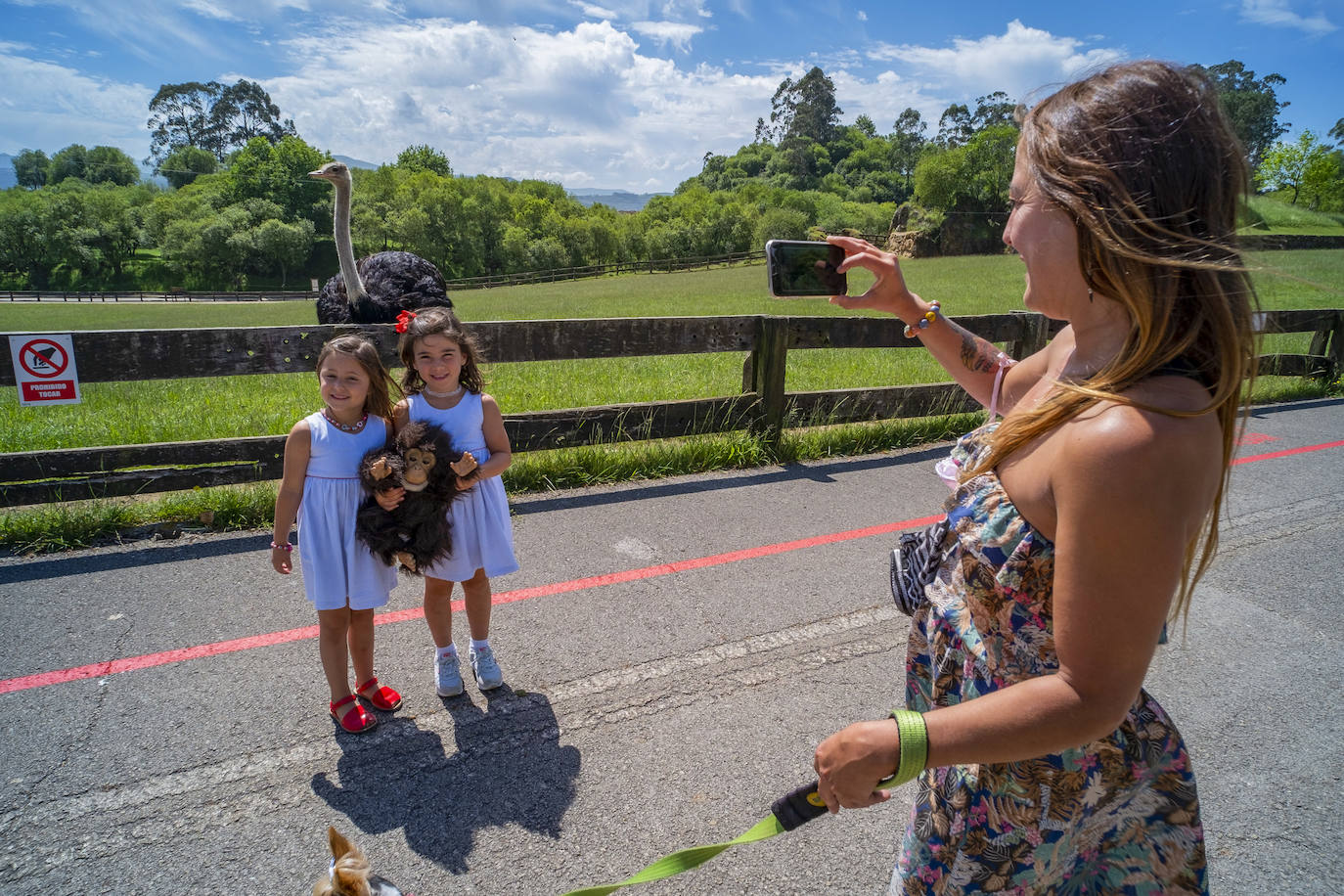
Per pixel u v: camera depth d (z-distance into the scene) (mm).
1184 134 1150
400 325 3391
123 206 109125
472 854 2574
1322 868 2637
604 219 111375
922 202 78250
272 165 112625
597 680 3498
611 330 5930
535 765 2980
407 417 3180
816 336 6617
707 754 3061
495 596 4207
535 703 3332
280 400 8711
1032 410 1271
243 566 4426
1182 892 1403
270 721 3168
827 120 172750
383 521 2936
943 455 6957
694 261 76875
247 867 2502
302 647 3682
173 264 101688
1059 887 1449
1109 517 1101
